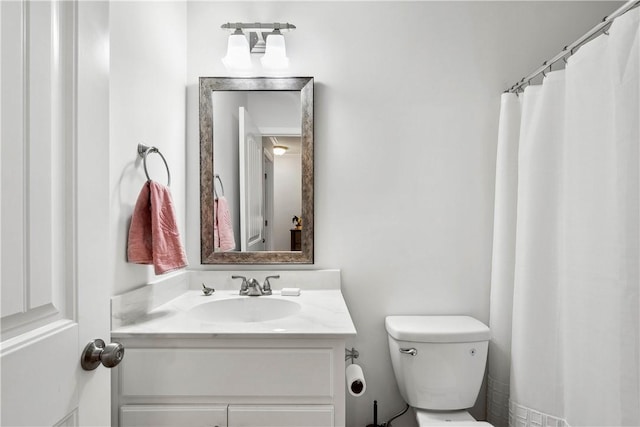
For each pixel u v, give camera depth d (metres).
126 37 1.23
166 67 1.53
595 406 1.17
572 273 1.28
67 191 0.64
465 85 1.73
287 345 1.14
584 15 1.73
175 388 1.13
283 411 1.14
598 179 1.17
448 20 1.74
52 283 0.60
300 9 1.75
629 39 1.06
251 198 1.72
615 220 1.09
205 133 1.72
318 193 1.74
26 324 0.55
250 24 1.67
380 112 1.74
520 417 1.45
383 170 1.74
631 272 1.04
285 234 1.72
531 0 1.73
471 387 1.50
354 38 1.74
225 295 1.62
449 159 1.73
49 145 0.59
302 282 1.70
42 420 0.57
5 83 0.51
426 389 1.50
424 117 1.74
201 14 1.75
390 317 1.70
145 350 1.13
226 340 1.14
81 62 0.67
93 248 0.70
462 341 1.49
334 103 1.74
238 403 1.14
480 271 1.73
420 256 1.73
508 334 1.61
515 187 1.63
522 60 1.73
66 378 0.62
